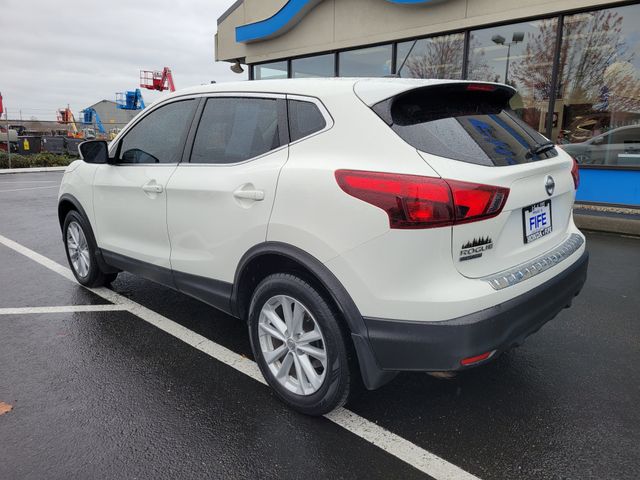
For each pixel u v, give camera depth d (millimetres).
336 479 2268
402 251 2188
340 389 2516
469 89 2670
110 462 2367
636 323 3951
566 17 7984
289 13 11492
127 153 3893
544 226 2727
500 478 2270
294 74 12453
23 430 2594
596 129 8023
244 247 2816
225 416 2740
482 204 2195
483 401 2881
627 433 2576
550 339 3680
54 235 7453
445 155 2268
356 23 10609
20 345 3586
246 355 3459
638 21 7383
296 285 2574
